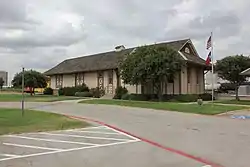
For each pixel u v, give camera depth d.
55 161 8.01
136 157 8.52
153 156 8.66
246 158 8.42
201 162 7.97
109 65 43.97
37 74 48.84
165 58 33.72
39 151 9.27
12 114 20.16
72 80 50.22
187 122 17.09
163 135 12.55
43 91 56.31
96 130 14.03
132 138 11.80
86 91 45.59
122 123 16.69
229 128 14.66
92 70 45.66
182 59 35.41
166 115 20.81
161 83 36.59
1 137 11.85
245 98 43.94
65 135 12.48
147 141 11.14
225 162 7.99
